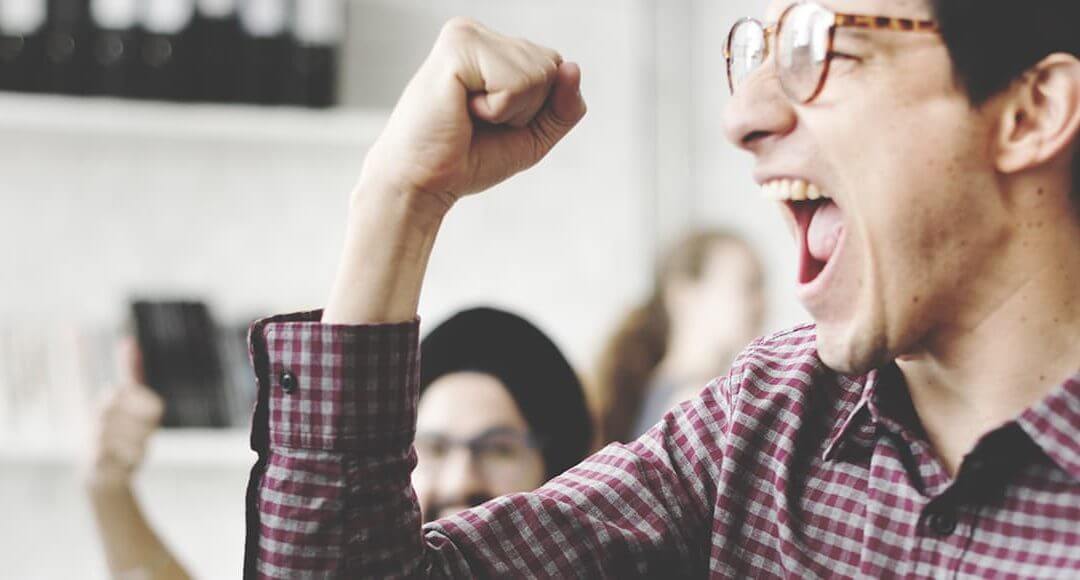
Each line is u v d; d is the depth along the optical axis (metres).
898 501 0.98
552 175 3.50
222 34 3.06
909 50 0.90
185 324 3.14
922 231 0.91
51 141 3.29
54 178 3.30
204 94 3.06
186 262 3.33
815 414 1.07
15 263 3.28
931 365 0.97
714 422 1.13
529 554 1.07
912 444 0.98
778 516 1.03
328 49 3.11
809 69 0.92
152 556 2.45
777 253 3.30
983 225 0.91
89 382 3.13
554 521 1.08
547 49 0.99
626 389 3.09
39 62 3.00
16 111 2.98
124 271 3.31
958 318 0.93
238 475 3.38
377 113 3.24
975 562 0.93
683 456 1.13
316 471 0.99
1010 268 0.92
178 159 3.33
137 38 3.02
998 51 0.89
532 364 1.88
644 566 1.08
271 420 1.02
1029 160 0.90
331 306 1.01
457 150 0.97
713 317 3.14
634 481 1.11
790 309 3.30
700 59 3.49
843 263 0.94
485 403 1.84
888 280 0.92
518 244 3.49
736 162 3.39
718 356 3.12
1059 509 0.91
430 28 3.37
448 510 1.82
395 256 1.00
